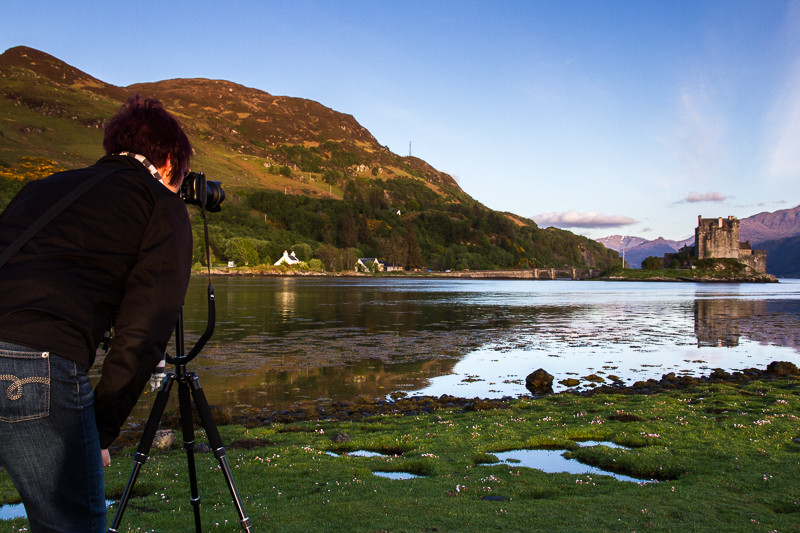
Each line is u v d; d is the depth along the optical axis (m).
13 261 1.96
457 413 13.66
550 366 22.89
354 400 16.33
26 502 1.99
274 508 6.43
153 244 2.21
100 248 2.09
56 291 1.95
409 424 12.25
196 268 133.75
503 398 16.72
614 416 12.59
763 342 31.09
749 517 6.13
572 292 99.12
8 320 1.86
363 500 6.71
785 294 94.25
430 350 26.50
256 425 12.64
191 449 3.12
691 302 68.62
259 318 40.34
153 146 2.54
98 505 2.17
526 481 7.69
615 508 6.45
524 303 63.69
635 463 8.67
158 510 6.38
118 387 2.10
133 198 2.23
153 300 2.13
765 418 12.10
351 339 29.78
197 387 3.00
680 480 7.87
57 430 1.94
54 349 1.92
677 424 11.61
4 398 1.82
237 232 178.00
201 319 38.91
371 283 127.88
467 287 117.31
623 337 32.84
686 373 21.59
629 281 188.88
